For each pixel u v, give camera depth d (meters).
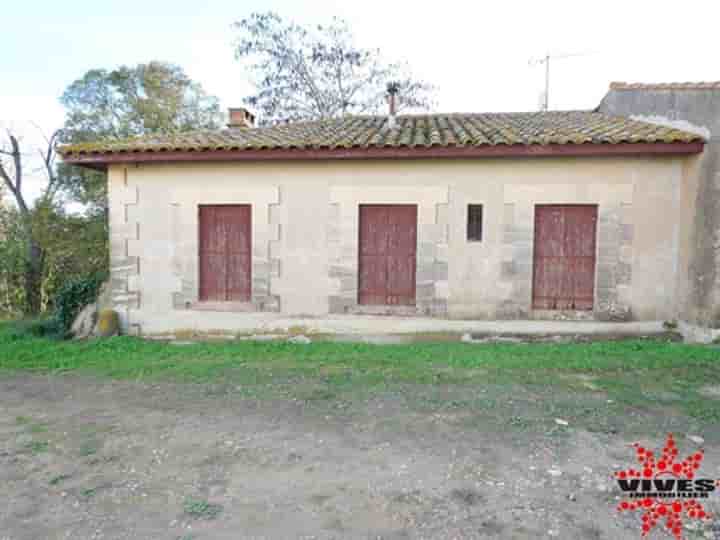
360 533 2.72
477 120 9.54
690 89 7.03
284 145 7.45
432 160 7.59
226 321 8.07
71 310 8.91
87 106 18.30
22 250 16.14
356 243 7.80
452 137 7.50
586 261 7.48
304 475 3.38
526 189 7.45
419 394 5.07
